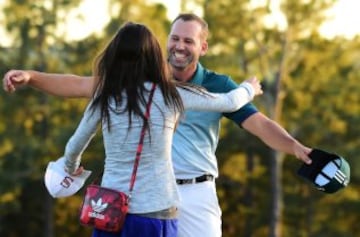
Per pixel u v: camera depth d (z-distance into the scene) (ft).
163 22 232.94
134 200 31.81
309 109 242.58
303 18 219.82
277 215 244.42
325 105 242.99
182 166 38.60
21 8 268.00
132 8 243.60
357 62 248.93
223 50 226.17
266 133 37.93
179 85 33.06
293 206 251.19
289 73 232.12
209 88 39.32
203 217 38.88
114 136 31.94
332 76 239.91
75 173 34.65
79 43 265.34
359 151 242.78
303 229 252.21
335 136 248.11
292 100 242.17
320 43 225.15
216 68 224.74
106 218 31.71
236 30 221.66
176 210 32.60
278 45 227.40
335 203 248.52
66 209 271.49
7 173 260.21
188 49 38.65
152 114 31.78
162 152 32.01
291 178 253.24
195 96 33.14
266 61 230.27
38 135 273.95
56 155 264.52
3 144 265.75
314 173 36.04
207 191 39.01
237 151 254.47
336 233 248.52
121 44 32.14
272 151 243.60
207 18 221.25
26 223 268.62
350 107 248.93
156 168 31.91
